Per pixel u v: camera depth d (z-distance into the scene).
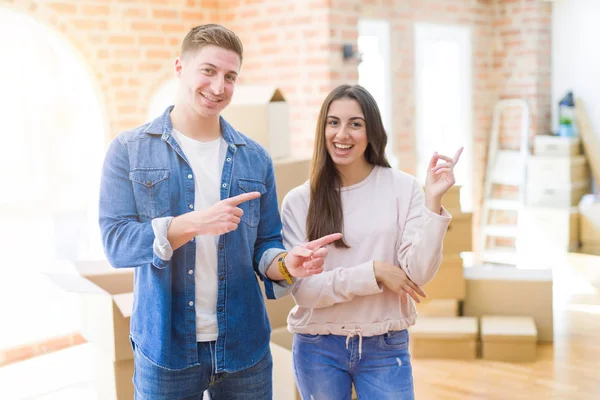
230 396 1.99
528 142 7.12
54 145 7.94
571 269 6.28
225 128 1.96
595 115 7.10
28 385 4.04
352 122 2.11
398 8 6.29
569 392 3.70
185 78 1.85
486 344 4.23
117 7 4.87
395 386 2.10
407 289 2.04
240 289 1.93
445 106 6.98
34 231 7.12
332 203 2.15
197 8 5.29
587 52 7.08
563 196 6.87
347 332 2.11
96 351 2.97
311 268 1.86
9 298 5.42
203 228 1.68
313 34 4.83
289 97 5.06
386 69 6.30
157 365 1.83
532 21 7.02
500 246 7.34
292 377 2.80
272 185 2.07
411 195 2.15
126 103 4.98
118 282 3.10
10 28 7.85
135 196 1.83
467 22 7.00
